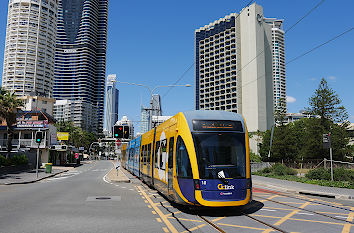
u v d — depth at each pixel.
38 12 154.75
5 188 17.92
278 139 54.31
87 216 8.95
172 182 10.78
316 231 7.48
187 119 10.37
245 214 9.58
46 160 51.44
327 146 20.53
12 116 39.81
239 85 128.25
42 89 155.75
